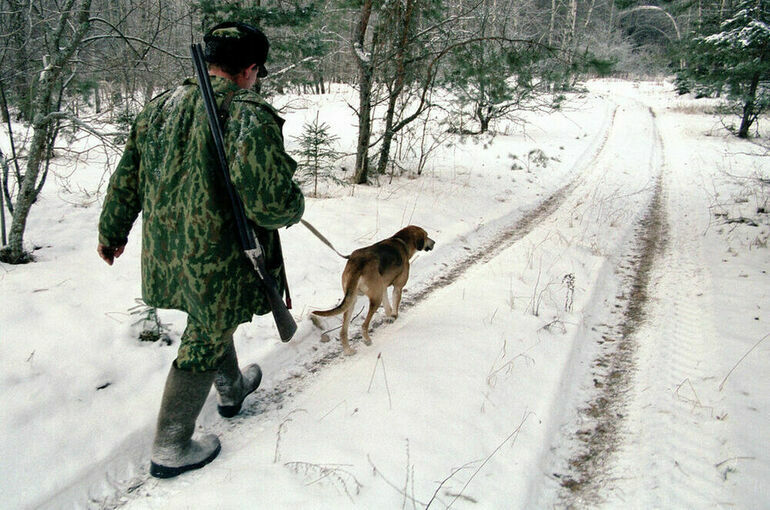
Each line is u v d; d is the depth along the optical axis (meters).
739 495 2.39
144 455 2.66
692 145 16.92
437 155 12.87
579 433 3.00
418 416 2.92
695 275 5.52
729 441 2.77
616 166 13.41
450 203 8.37
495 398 3.17
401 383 3.27
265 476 2.42
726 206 8.95
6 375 2.90
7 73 4.79
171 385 2.34
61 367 3.07
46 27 4.61
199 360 2.33
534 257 6.01
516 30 12.41
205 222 2.06
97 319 3.65
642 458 2.73
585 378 3.59
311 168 8.43
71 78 4.70
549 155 14.06
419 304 4.74
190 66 5.59
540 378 3.44
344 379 3.38
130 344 3.44
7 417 2.60
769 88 12.80
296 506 2.25
